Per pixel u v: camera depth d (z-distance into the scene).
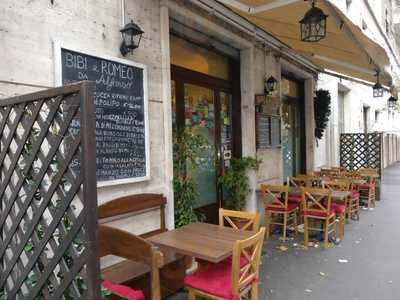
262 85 6.28
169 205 3.98
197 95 5.17
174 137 4.57
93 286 1.60
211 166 5.45
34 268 1.90
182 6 4.18
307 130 8.80
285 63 7.18
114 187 3.40
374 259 4.74
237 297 2.68
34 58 2.76
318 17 3.54
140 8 3.69
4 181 2.06
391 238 5.71
